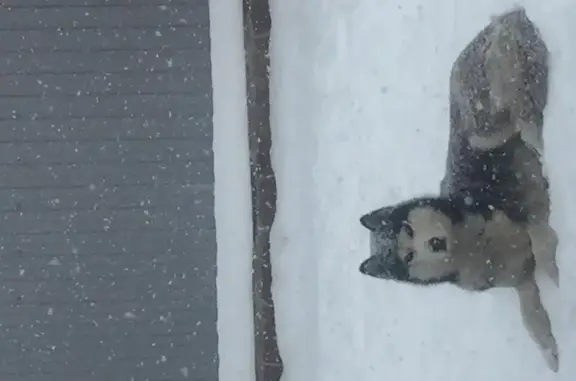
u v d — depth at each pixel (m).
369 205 4.18
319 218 4.21
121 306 4.26
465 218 3.83
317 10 4.19
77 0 4.19
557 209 4.09
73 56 4.20
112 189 4.24
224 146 4.20
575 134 4.10
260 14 4.16
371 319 4.20
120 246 4.25
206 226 4.25
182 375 4.27
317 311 4.22
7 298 4.24
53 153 4.22
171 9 4.20
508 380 4.14
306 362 4.22
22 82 4.20
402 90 4.17
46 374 4.26
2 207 4.22
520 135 3.89
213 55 4.18
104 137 4.22
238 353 4.24
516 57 3.90
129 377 4.27
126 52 4.20
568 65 4.10
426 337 4.18
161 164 4.23
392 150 4.17
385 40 4.18
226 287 4.23
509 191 3.88
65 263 4.24
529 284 3.97
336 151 4.20
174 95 4.22
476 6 4.13
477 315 4.16
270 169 4.19
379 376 4.19
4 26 4.18
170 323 4.27
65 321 4.25
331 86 4.19
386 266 3.85
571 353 4.12
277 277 4.22
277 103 4.19
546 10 4.11
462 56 3.99
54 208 4.23
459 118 3.94
